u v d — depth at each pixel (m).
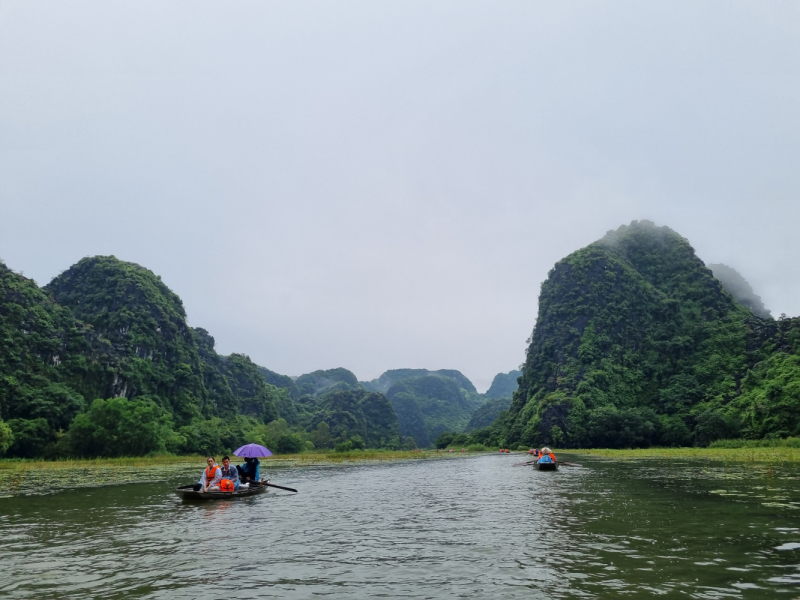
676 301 133.38
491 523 14.73
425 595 8.09
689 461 45.41
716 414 94.56
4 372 84.19
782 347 109.31
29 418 80.25
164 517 16.09
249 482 23.84
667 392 115.56
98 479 30.91
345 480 32.31
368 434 198.62
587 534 12.63
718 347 121.94
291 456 72.56
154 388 111.75
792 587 8.20
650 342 128.62
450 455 82.38
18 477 31.41
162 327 125.38
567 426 108.69
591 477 30.12
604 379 119.12
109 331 115.88
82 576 9.28
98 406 69.44
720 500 18.31
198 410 118.88
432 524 14.74
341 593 8.24
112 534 13.22
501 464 52.84
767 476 27.86
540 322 144.62
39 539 12.58
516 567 9.66
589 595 7.93
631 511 16.19
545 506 18.02
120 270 129.62
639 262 150.75
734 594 7.87
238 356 173.00
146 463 51.06
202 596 8.12
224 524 14.84
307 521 15.39
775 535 12.24
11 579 9.09
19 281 101.81
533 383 134.00
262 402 164.50
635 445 102.25
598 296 135.25
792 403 83.50
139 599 7.99
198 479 30.59
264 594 8.23
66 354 98.25
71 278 132.50
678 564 9.66
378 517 16.20
